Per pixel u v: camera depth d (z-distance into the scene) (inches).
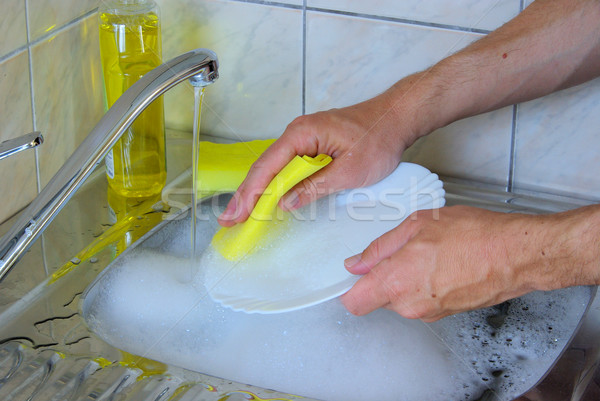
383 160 27.7
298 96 33.3
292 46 32.1
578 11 27.0
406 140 28.5
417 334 23.3
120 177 29.3
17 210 26.1
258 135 34.9
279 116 34.1
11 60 24.5
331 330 23.1
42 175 27.6
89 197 30.2
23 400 19.4
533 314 24.6
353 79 32.1
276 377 21.5
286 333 23.0
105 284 25.2
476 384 21.4
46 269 25.6
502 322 24.2
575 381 21.5
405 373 21.8
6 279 24.9
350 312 23.4
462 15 29.3
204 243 27.7
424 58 30.7
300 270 23.7
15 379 20.2
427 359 22.3
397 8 29.8
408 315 23.1
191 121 34.9
